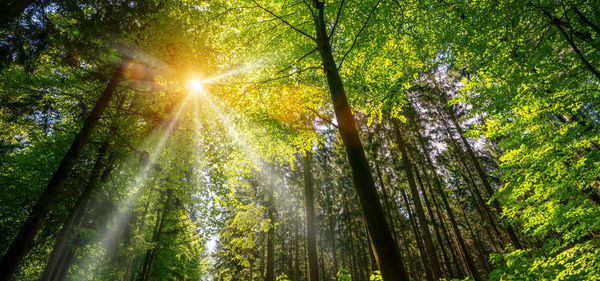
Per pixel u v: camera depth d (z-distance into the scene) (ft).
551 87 15.92
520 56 15.83
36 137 26.07
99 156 21.06
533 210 16.98
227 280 62.44
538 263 13.91
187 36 14.85
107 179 24.81
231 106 19.92
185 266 63.52
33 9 13.28
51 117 17.39
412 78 21.85
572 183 14.71
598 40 14.47
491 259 17.10
